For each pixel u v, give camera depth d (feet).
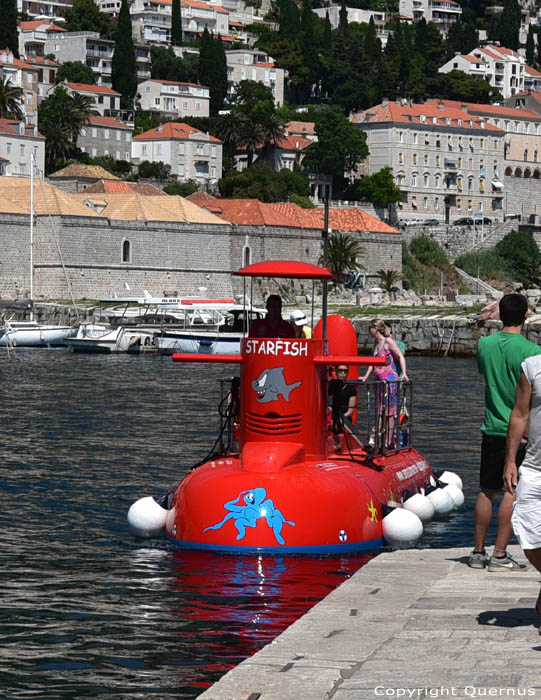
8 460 137.59
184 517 85.20
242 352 88.58
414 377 325.42
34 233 598.75
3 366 352.49
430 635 52.24
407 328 487.20
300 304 603.67
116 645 63.62
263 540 82.02
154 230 631.15
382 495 89.25
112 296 566.36
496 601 58.44
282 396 86.94
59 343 470.39
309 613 57.26
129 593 74.18
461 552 72.84
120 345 437.17
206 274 655.76
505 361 65.26
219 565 80.07
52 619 68.59
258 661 49.52
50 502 107.96
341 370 99.25
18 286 589.73
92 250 608.60
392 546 86.38
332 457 93.66
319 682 46.83
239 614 69.31
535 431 52.16
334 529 82.79
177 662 60.90
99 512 102.89
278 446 87.04
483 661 48.16
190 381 297.74
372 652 50.24
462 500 106.52
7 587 75.82
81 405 220.02
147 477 124.88
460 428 179.01
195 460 139.54
